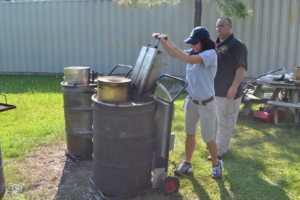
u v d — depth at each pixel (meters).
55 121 6.02
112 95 3.15
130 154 3.25
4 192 3.54
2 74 11.87
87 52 11.05
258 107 7.10
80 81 4.15
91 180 3.78
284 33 9.39
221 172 3.93
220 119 4.35
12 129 5.57
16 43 11.61
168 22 10.12
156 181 3.52
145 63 3.25
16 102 7.37
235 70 4.13
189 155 3.99
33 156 4.54
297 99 6.07
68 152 4.50
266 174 4.04
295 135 5.46
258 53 9.64
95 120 3.33
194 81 3.58
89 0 10.66
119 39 10.67
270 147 4.91
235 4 7.69
